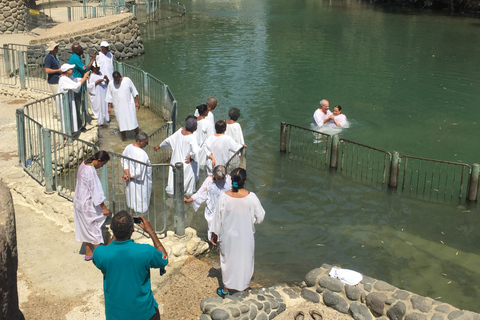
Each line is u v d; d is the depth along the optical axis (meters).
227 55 24.98
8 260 4.32
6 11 26.31
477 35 31.16
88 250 7.23
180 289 6.88
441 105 17.61
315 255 8.54
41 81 16.47
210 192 8.08
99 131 13.25
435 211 10.30
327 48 26.84
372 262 8.41
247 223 6.41
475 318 5.71
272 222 9.63
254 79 20.62
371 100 18.03
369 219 9.90
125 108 12.36
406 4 45.69
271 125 15.30
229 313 6.00
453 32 32.25
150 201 9.68
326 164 12.51
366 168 12.37
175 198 7.72
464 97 18.58
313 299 6.63
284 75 21.33
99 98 13.12
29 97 15.07
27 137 10.51
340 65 23.25
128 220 4.89
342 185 11.39
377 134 14.66
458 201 10.76
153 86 15.45
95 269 7.09
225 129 9.73
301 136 14.38
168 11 39.66
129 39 24.58
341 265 8.28
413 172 12.23
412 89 19.56
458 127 15.41
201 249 7.88
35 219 8.31
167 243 7.70
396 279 7.96
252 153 13.16
